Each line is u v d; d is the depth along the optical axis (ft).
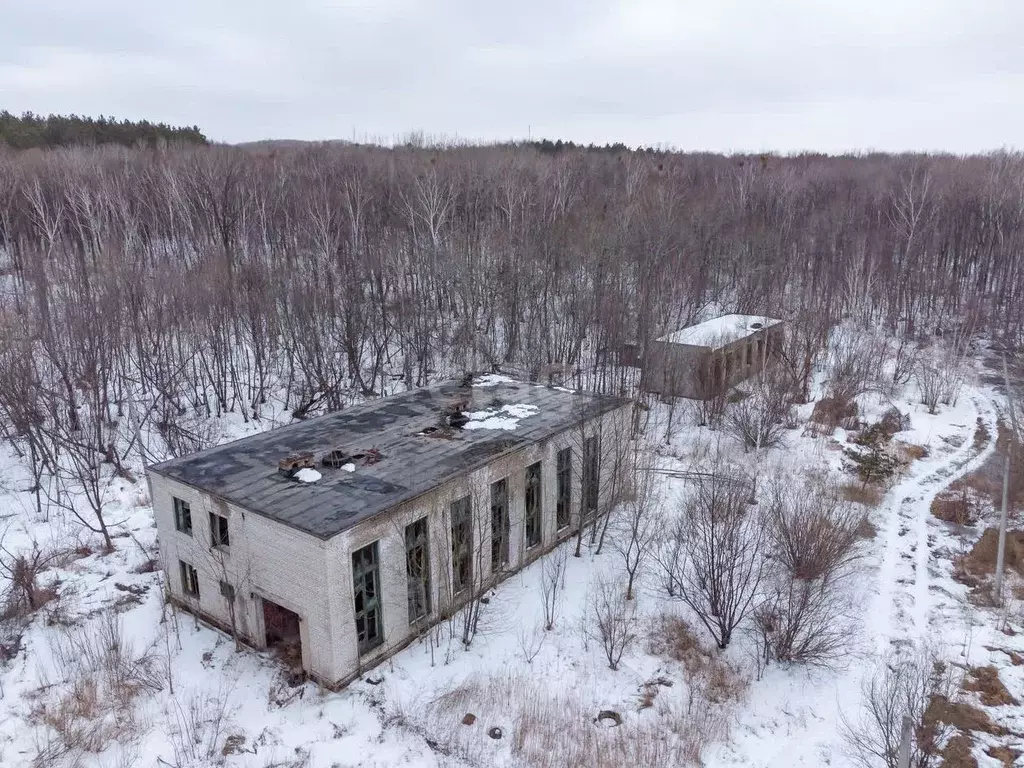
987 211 261.85
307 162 296.51
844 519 98.89
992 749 68.59
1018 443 133.59
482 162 284.41
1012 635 85.05
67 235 210.59
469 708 71.56
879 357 173.68
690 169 369.09
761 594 87.10
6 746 66.49
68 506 108.47
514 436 93.71
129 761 64.80
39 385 118.42
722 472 112.16
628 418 109.09
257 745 66.95
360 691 72.84
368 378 164.35
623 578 92.99
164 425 122.42
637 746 67.62
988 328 218.18
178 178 228.43
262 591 76.07
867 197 296.10
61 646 79.82
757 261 216.13
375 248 190.19
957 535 107.86
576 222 216.13
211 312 156.15
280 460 86.43
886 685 72.38
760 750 68.85
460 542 85.46
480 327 182.91
